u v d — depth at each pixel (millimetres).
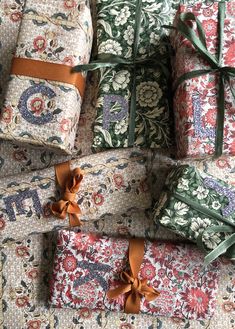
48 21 1043
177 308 1108
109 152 1133
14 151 1187
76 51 1039
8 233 1107
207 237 1036
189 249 1122
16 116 1023
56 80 1029
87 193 1113
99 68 1120
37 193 1112
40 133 1025
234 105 1034
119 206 1122
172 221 1032
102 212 1117
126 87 1112
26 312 1154
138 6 1135
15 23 1229
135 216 1188
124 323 1160
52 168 1124
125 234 1181
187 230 1036
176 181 1043
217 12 1064
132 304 1102
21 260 1164
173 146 1133
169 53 1124
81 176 1085
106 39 1117
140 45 1120
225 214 1038
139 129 1103
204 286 1114
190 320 1158
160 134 1105
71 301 1104
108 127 1101
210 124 1026
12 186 1112
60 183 1114
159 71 1118
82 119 1182
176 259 1114
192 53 1035
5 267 1160
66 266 1099
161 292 1104
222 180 1117
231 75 1019
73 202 1093
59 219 1108
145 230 1184
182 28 1017
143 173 1131
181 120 1045
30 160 1187
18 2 1234
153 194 1153
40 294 1159
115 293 1085
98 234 1174
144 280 1097
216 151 1025
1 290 1154
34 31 1039
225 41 1047
